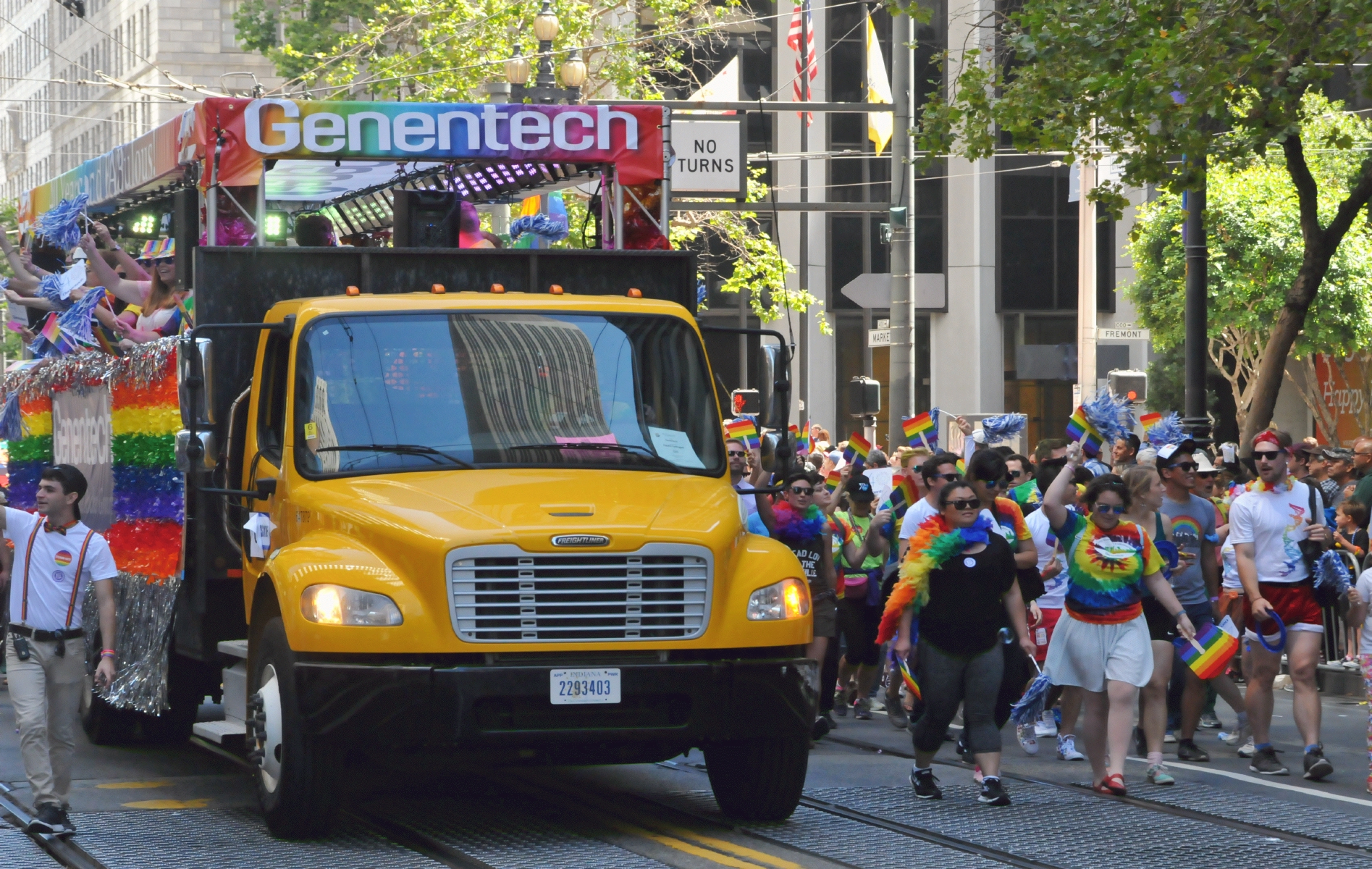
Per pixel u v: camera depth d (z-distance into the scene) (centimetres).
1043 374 8919
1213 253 7256
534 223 2609
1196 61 2977
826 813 1747
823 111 3941
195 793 1905
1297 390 8675
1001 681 1786
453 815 1747
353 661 1534
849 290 8669
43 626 1644
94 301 2327
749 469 2489
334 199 2869
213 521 1911
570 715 1538
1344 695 2908
